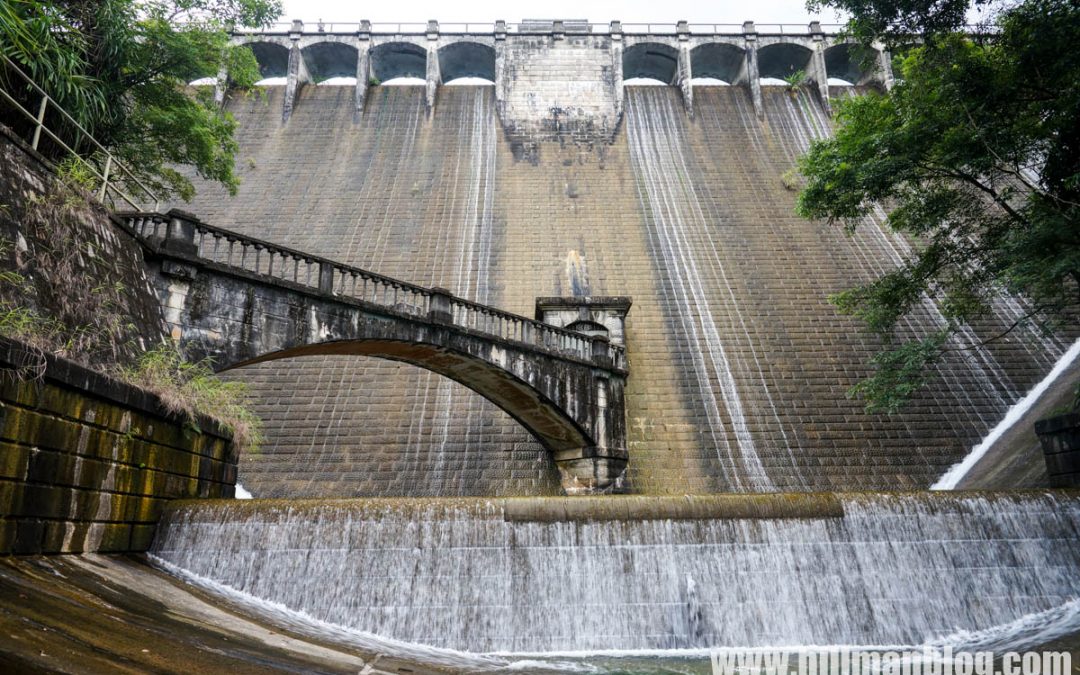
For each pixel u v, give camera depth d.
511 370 22.75
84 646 6.48
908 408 28.86
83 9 19.34
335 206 39.84
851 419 28.58
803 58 53.34
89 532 10.66
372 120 47.72
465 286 34.16
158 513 12.74
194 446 14.08
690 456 27.09
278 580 12.43
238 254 35.72
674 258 36.62
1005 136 18.98
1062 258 17.03
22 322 10.23
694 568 13.20
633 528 13.44
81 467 10.51
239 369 29.44
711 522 13.59
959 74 19.11
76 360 11.62
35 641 6.13
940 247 22.62
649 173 43.62
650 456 26.98
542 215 39.53
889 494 14.24
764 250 37.50
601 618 12.66
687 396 29.31
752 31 51.28
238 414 16.17
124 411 11.74
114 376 11.56
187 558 12.47
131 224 16.75
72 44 17.78
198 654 7.48
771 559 13.38
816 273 35.88
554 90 48.81
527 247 36.91
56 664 5.72
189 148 24.23
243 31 49.25
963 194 22.14
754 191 42.38
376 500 13.41
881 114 21.89
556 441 26.33
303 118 47.66
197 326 16.45
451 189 41.41
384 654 10.23
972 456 26.88
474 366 22.61
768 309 33.62
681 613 12.80
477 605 12.53
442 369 23.33
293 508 13.07
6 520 8.87
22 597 7.48
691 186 42.59
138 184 19.56
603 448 25.00
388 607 12.37
